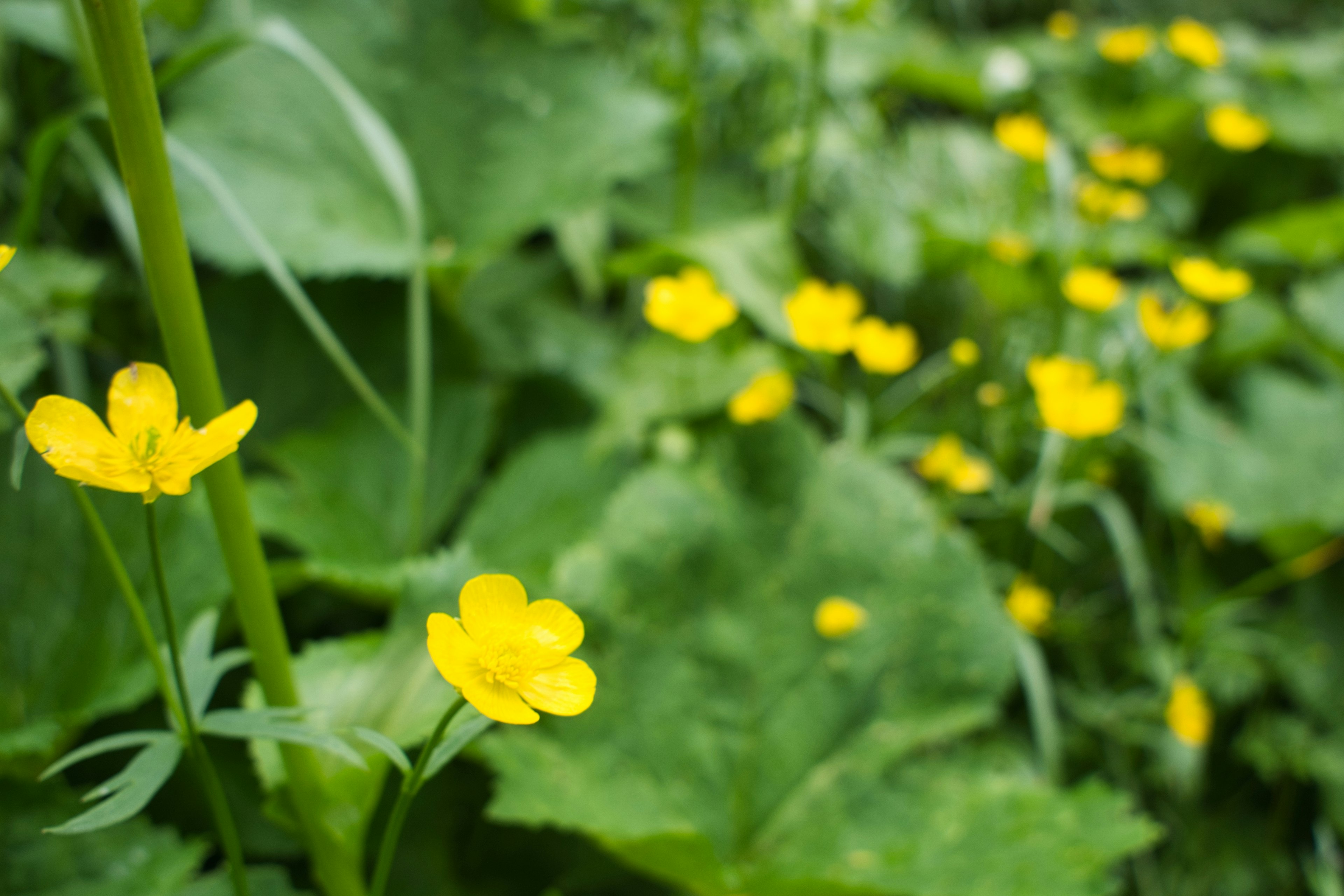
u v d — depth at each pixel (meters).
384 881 0.58
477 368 0.88
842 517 0.81
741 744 0.78
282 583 0.76
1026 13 1.36
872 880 0.74
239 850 0.64
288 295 0.74
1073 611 0.88
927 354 1.00
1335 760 0.86
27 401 0.77
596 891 0.77
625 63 0.99
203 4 0.87
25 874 0.70
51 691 0.73
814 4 0.92
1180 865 0.84
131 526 0.75
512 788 0.73
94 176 0.79
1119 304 0.96
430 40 0.91
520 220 0.88
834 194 1.00
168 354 0.65
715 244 0.90
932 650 0.79
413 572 0.72
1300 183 1.13
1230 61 1.21
